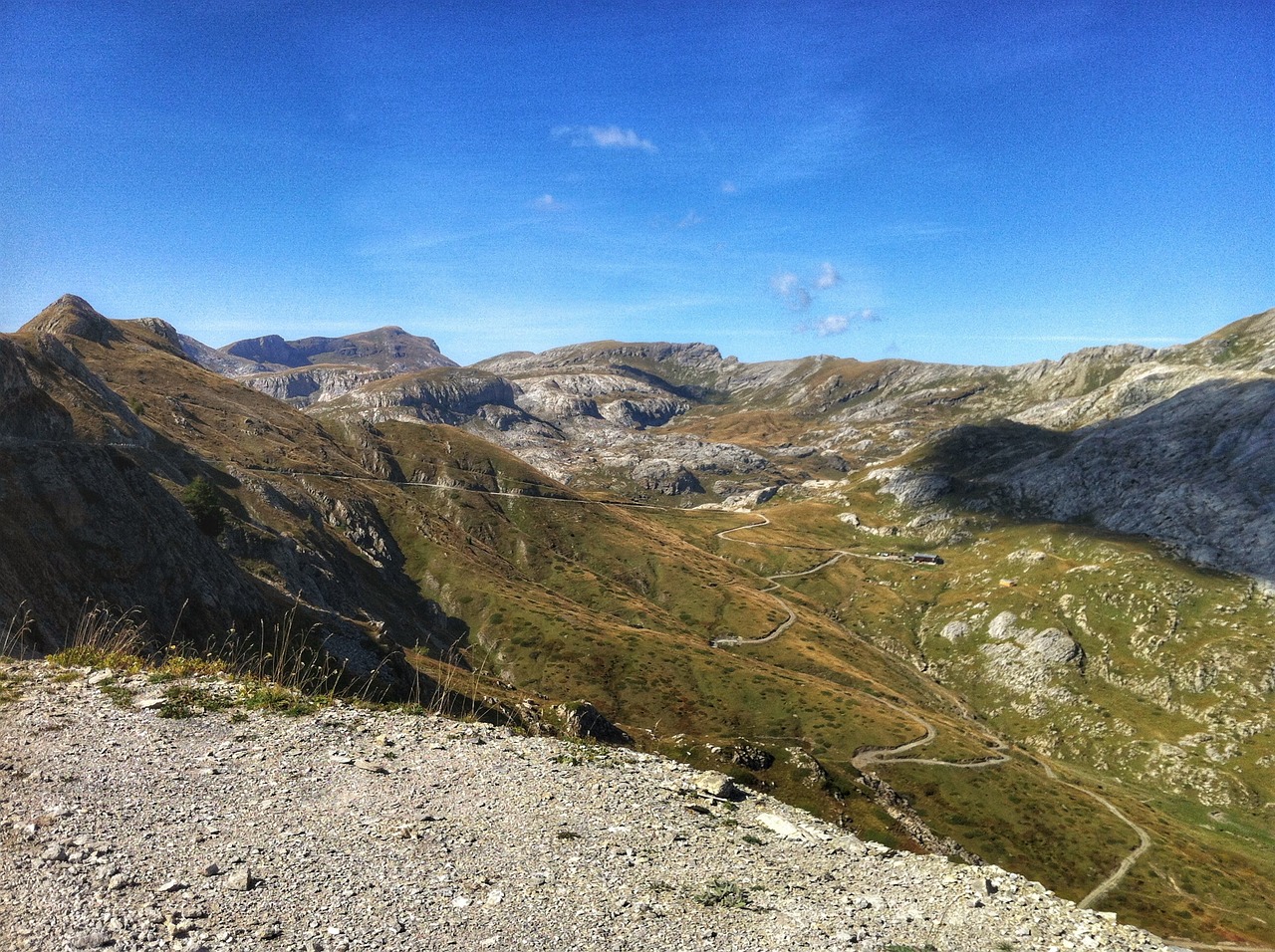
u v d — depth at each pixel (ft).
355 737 61.26
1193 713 623.77
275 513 415.64
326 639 209.26
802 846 55.31
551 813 52.95
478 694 201.57
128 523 171.22
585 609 646.33
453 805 51.70
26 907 32.89
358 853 42.60
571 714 174.91
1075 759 607.37
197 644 166.50
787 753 222.69
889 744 450.71
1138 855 371.56
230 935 33.40
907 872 52.49
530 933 37.19
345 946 33.86
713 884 45.65
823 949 39.75
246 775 50.80
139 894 35.35
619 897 42.39
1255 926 327.26
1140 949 43.50
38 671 62.64
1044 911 47.44
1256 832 487.20
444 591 595.06
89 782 45.44
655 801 59.06
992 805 401.49
